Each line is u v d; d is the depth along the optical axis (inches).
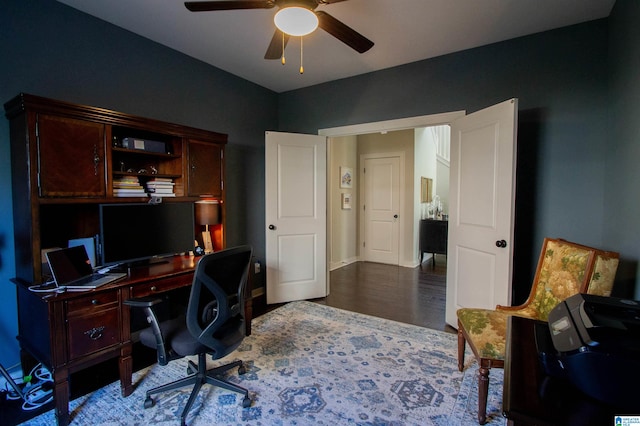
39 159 75.8
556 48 105.3
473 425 69.6
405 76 134.3
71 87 94.0
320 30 106.3
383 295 162.2
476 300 110.0
